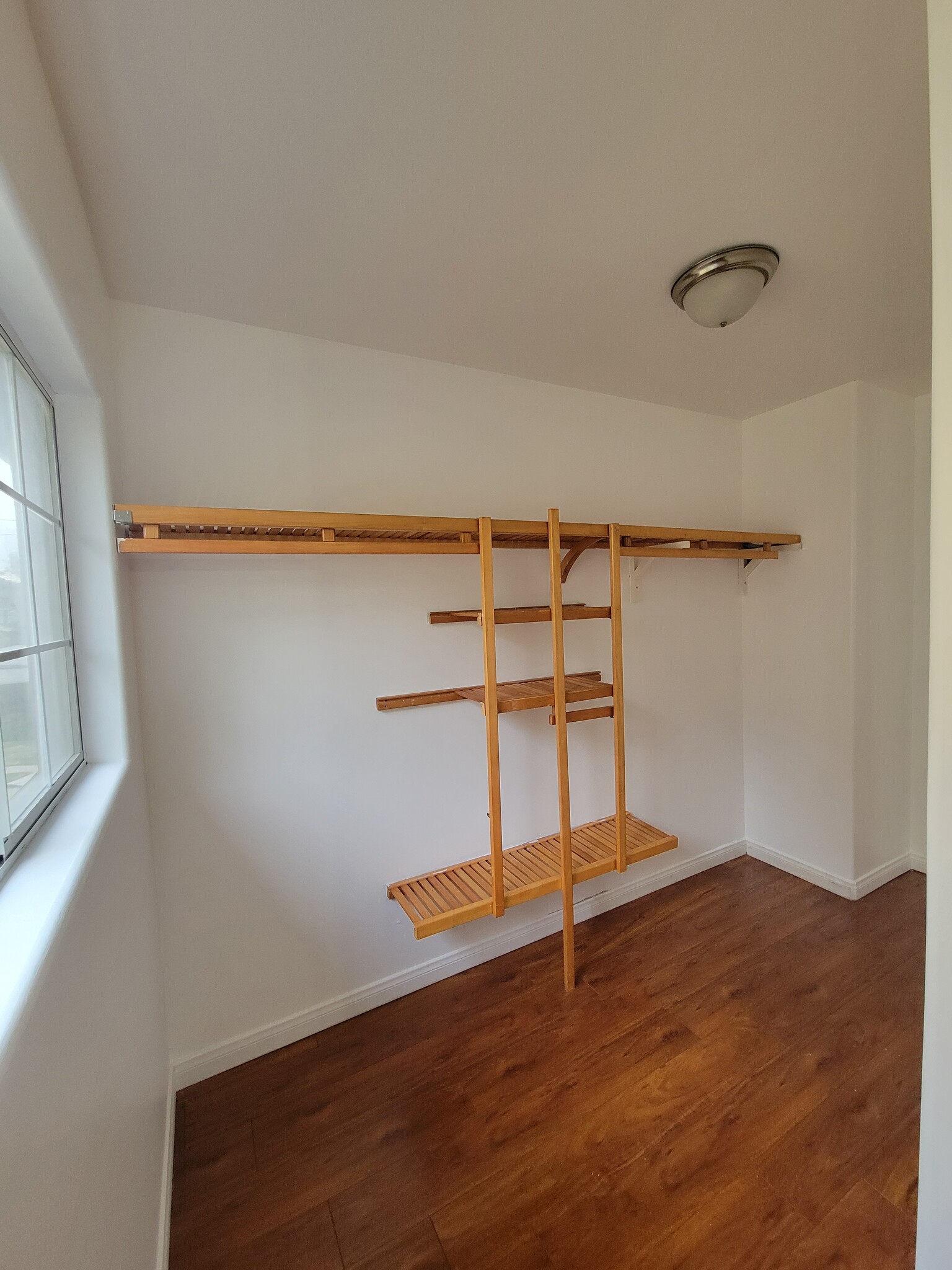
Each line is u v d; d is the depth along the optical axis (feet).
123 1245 2.80
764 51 2.74
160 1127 4.20
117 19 2.45
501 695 6.09
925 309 5.46
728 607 8.96
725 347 6.19
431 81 2.83
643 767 8.13
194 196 3.58
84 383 3.71
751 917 7.60
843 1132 4.48
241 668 5.31
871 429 7.71
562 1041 5.50
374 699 5.98
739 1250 3.69
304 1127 4.68
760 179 3.64
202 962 5.21
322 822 5.74
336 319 5.27
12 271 2.51
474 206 3.81
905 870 8.78
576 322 5.48
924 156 3.45
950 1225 2.02
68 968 2.14
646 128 3.18
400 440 6.07
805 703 8.41
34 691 3.03
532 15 2.52
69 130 2.98
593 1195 4.07
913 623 8.59
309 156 3.29
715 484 8.69
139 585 4.87
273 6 2.44
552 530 5.75
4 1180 1.46
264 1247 3.81
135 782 4.25
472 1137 4.54
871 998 5.98
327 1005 5.82
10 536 2.77
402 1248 3.78
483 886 6.00
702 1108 4.73
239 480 5.27
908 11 2.56
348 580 5.80
